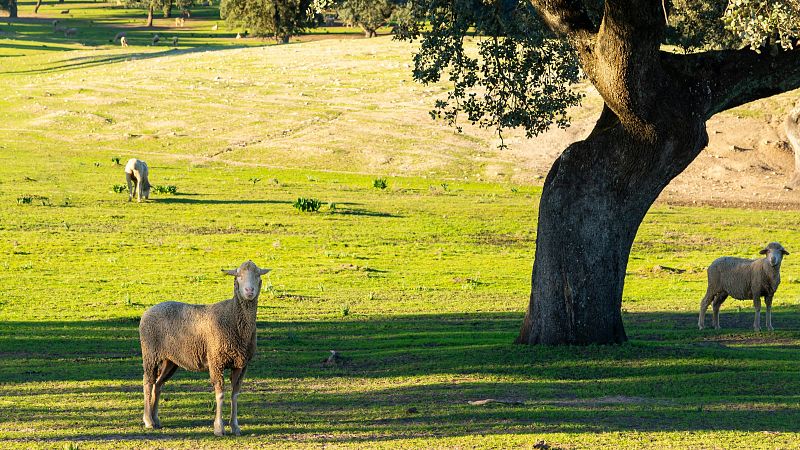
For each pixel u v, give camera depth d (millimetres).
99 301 41062
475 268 52781
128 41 181500
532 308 28781
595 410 21141
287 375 26656
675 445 17719
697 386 24000
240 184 81875
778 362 26531
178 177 83938
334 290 45625
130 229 60750
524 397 23031
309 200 69312
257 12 161000
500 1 31031
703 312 35375
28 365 28203
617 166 27406
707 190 84312
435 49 31438
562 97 33062
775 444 17891
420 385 24672
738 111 102250
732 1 24172
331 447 17500
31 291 43062
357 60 139250
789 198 80812
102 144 99750
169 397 23234
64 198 70375
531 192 82562
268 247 56844
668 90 26094
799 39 26484
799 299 43219
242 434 18906
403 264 53438
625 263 28453
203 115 110562
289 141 100688
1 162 86250
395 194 79688
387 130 104188
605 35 25219
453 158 94938
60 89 123438
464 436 18531
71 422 20109
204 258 53250
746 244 61844
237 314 18250
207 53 151500
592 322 28078
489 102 32688
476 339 31828
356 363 28359
